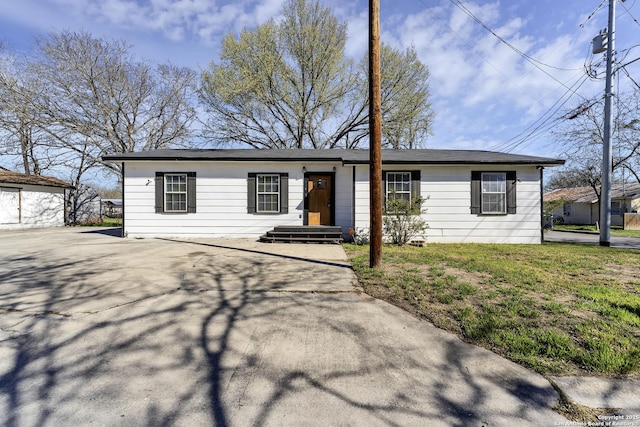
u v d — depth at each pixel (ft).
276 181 34.96
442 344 9.10
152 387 6.98
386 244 30.30
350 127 64.08
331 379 7.37
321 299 12.96
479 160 32.35
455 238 33.19
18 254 23.06
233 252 24.49
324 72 58.34
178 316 11.07
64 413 6.12
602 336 9.14
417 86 59.47
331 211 34.76
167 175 34.50
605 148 31.86
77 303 12.27
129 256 22.34
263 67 55.67
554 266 18.95
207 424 5.83
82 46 53.88
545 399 6.63
